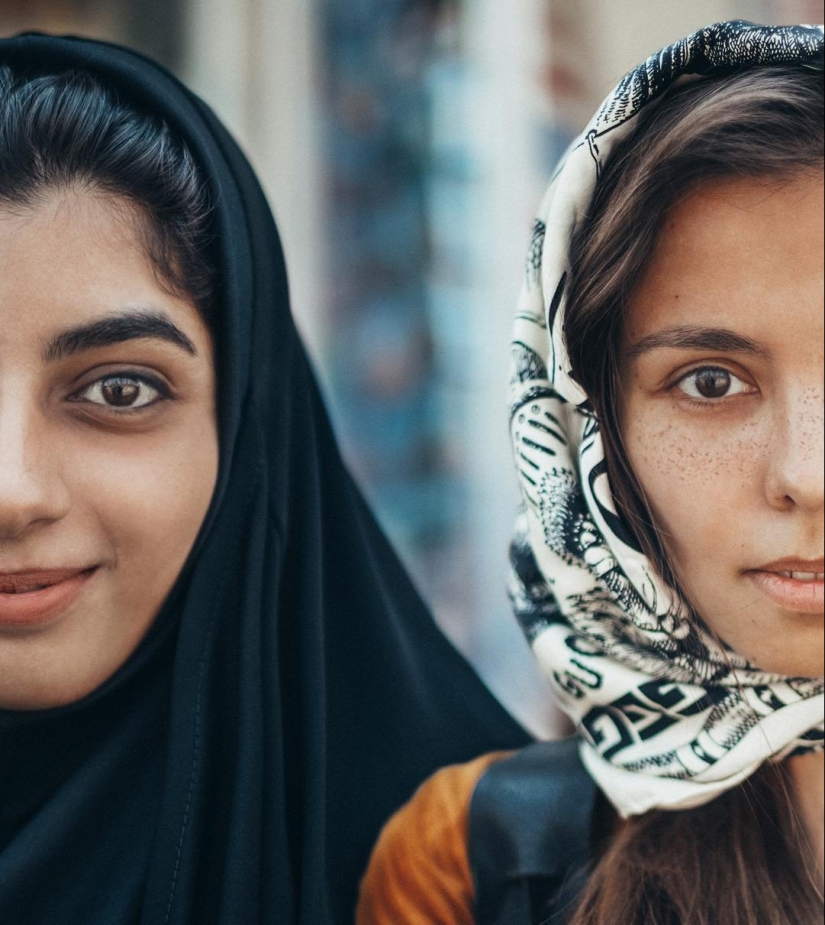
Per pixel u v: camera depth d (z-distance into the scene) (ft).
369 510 3.79
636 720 3.00
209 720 3.11
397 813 3.36
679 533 2.77
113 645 2.94
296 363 3.54
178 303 2.95
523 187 7.27
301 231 7.45
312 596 3.36
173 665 3.14
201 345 3.02
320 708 3.22
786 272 2.55
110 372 2.86
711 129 2.60
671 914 2.89
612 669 3.01
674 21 7.13
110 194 2.87
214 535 3.20
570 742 3.31
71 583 2.85
